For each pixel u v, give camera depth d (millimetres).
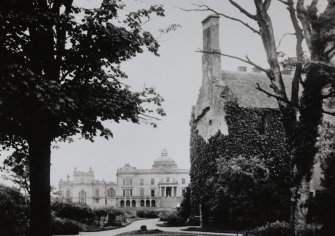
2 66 12547
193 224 43344
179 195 120562
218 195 35219
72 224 33219
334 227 16625
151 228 41531
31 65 14156
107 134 16250
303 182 16859
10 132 15117
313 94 16906
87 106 14719
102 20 14891
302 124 17094
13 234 21234
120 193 122312
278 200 32750
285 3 17406
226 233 31109
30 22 13305
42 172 14430
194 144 46000
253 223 32375
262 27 17297
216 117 41344
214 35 44031
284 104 17422
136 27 16016
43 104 12898
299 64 16875
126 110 15820
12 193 23156
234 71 45438
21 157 17938
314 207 17328
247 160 34750
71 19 14227
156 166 125250
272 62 17156
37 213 14336
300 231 16453
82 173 120188
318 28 16719
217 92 41688
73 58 14852
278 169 38094
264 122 40375
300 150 16984
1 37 13320
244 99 40875
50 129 14898
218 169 35531
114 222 49688
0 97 12430
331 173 18094
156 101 16406
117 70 16719
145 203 121062
